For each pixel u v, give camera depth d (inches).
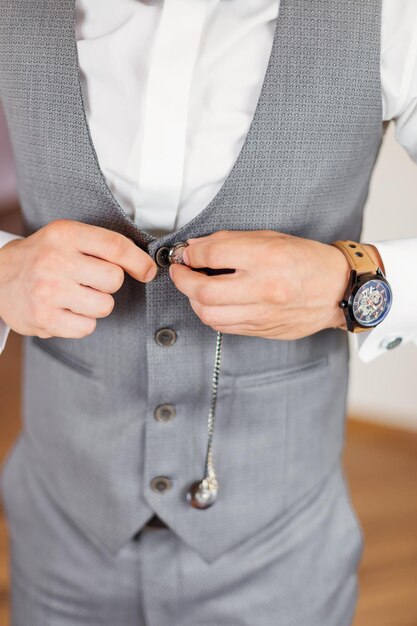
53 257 26.8
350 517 34.2
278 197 27.9
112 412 30.9
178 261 27.6
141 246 28.4
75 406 31.6
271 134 27.0
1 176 80.7
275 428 31.1
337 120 27.4
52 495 33.6
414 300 29.2
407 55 27.3
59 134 27.8
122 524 31.7
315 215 28.7
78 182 28.2
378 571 61.1
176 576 32.2
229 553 32.0
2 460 69.1
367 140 28.5
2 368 85.7
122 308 29.4
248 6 27.9
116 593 33.2
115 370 30.4
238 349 29.7
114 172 29.3
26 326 28.3
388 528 66.0
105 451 31.2
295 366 30.9
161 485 30.6
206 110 28.4
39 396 33.0
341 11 26.7
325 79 26.9
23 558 35.0
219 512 31.4
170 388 29.7
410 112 28.6
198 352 29.3
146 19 28.2
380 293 27.8
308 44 26.7
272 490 31.8
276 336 27.9
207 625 32.7
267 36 27.9
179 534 31.2
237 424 30.6
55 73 27.4
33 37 27.5
